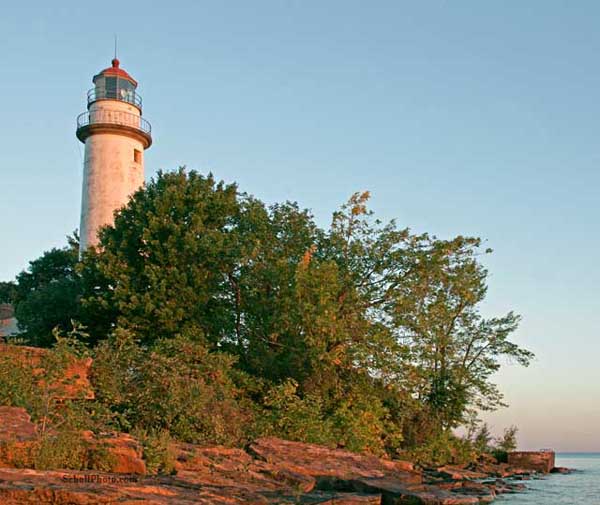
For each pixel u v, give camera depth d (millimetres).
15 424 15031
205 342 29828
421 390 33562
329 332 28062
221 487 15711
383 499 19359
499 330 37438
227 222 34188
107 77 43156
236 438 22734
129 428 19750
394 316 30688
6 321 45156
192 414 21484
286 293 29703
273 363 30172
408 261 31516
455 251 32875
